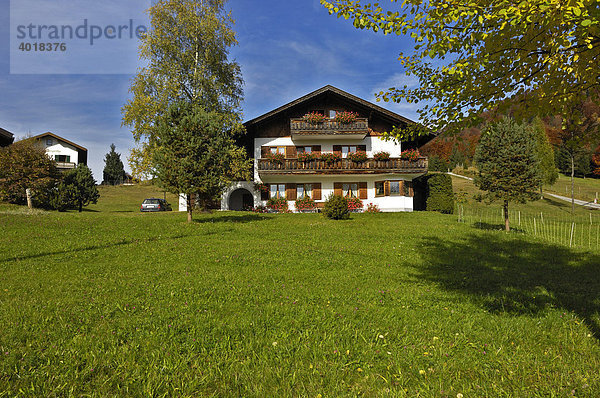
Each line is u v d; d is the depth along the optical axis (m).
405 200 29.14
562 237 17.44
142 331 4.97
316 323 5.38
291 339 4.77
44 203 29.69
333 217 23.22
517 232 18.72
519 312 6.20
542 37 4.11
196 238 15.30
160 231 17.00
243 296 6.90
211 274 8.88
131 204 48.56
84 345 4.45
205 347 4.48
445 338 4.90
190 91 28.44
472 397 3.44
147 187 69.25
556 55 4.07
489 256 12.63
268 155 29.52
